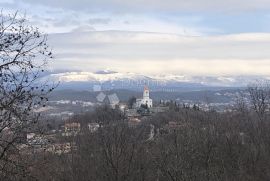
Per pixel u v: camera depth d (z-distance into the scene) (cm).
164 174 2259
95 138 2355
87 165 2253
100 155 2311
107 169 2238
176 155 2358
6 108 952
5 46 965
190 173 2336
